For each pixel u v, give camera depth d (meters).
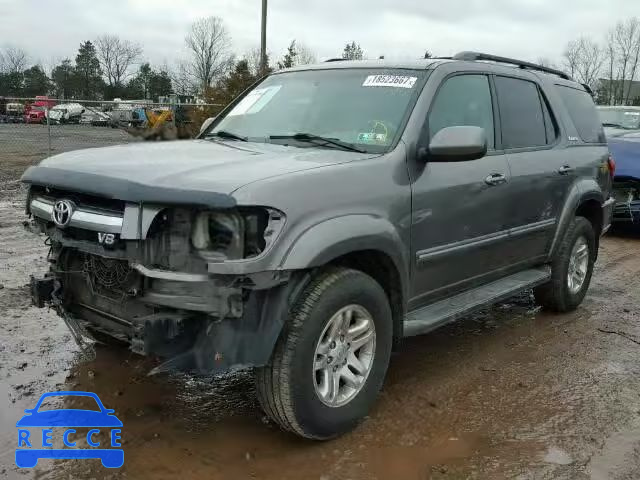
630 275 7.42
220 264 2.79
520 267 5.04
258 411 3.68
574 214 5.46
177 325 2.88
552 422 3.68
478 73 4.52
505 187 4.46
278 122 4.26
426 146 3.82
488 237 4.39
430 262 3.88
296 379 3.06
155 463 3.11
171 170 3.03
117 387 3.90
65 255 3.46
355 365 3.41
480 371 4.40
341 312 3.25
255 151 3.65
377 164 3.51
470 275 4.38
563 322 5.57
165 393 3.86
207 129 4.63
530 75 5.21
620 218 9.38
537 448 3.38
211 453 3.22
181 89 65.00
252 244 2.88
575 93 5.91
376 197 3.41
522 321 5.57
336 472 3.09
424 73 4.11
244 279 2.85
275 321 2.97
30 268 6.41
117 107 19.28
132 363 4.11
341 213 3.19
